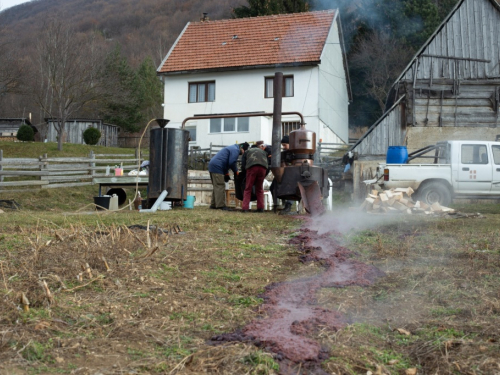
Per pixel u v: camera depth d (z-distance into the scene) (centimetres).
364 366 304
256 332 343
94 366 290
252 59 2889
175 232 719
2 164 1950
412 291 444
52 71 3114
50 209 1722
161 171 1088
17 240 609
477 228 820
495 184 1389
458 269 511
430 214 1134
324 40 2880
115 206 1406
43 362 292
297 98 2797
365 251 607
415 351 324
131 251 557
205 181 1794
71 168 2091
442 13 3666
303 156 969
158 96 5391
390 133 2123
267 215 966
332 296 425
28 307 362
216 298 420
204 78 2953
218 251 586
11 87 3225
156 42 7344
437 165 1393
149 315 373
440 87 2066
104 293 415
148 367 291
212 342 330
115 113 4912
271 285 458
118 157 2864
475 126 2048
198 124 2892
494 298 417
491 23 2164
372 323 373
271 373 289
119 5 8275
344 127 3569
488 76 2144
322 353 315
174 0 7956
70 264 482
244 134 2792
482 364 301
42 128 5116
